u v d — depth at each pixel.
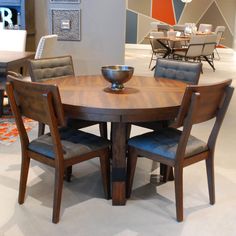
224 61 10.29
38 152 2.26
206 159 2.41
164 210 2.38
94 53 4.92
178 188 2.21
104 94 2.46
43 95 1.97
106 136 3.12
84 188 2.65
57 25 4.86
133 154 2.39
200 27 10.77
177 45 8.46
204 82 7.00
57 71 3.25
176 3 11.94
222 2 11.82
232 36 12.02
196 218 2.29
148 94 2.48
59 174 2.16
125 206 2.42
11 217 2.25
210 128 4.20
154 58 10.02
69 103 2.19
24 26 5.27
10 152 3.27
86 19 4.80
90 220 2.24
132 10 12.00
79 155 2.23
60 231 2.12
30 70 3.05
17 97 2.19
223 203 2.49
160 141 2.34
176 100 2.32
